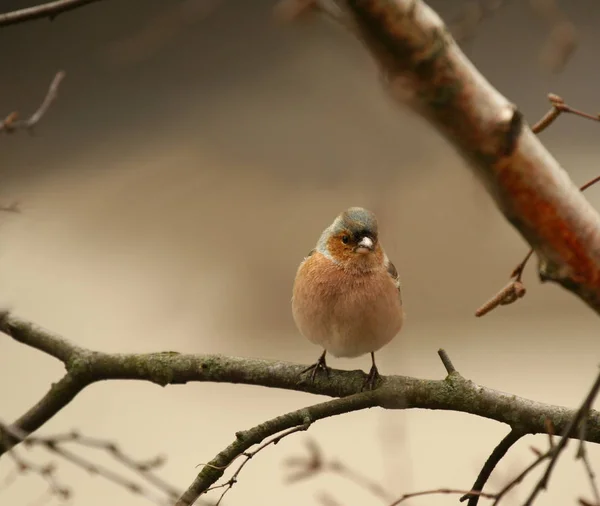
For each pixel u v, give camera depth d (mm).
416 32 2936
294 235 16891
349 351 7723
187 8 4578
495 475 5195
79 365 6656
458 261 16359
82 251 16906
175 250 17562
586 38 16391
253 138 14586
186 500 5668
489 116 3121
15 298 8789
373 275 7434
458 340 15742
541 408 5840
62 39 18188
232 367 6594
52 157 18281
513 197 3330
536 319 16562
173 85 17656
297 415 5875
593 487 3771
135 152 18484
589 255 3408
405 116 3408
